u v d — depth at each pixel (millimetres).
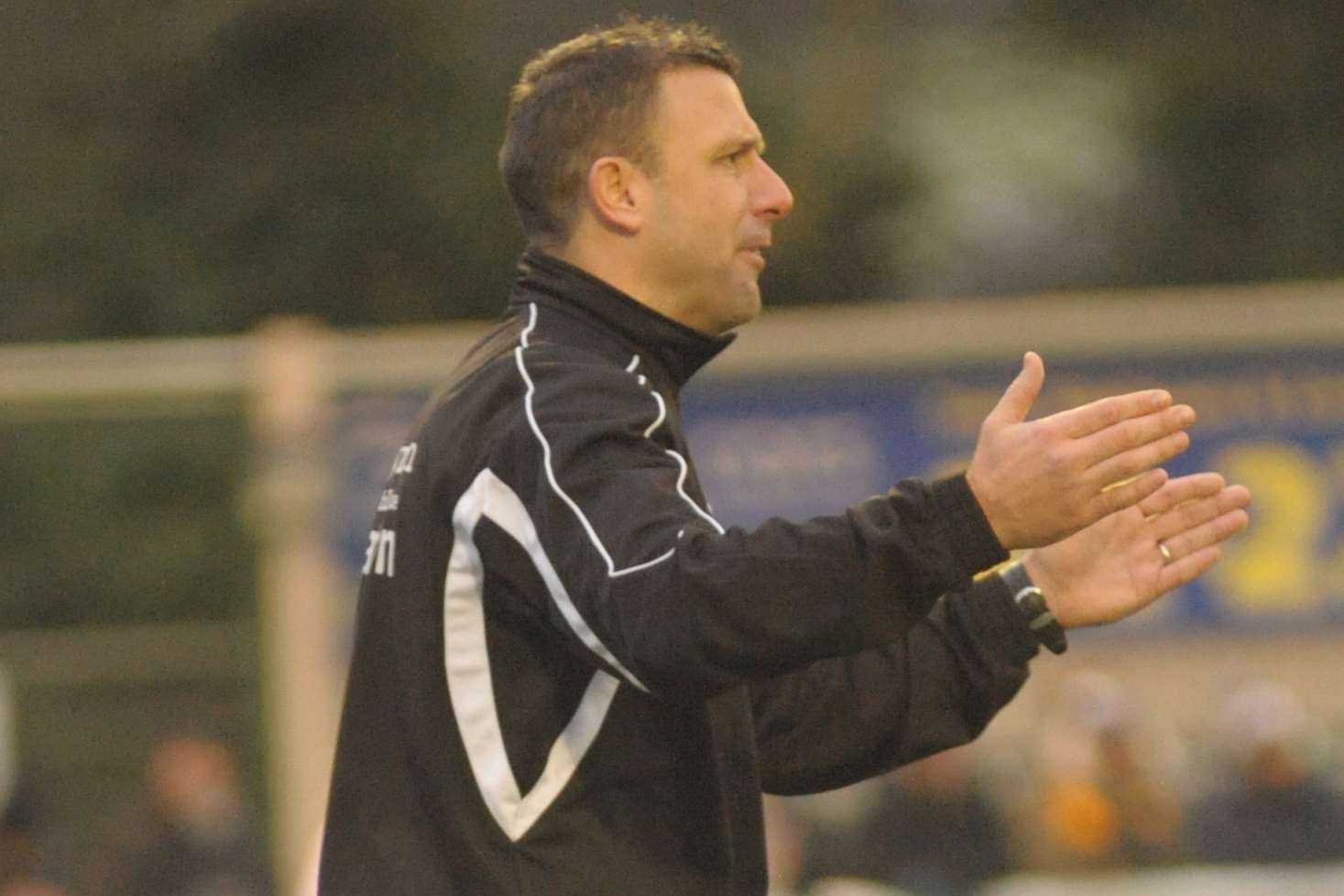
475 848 9305
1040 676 30562
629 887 9367
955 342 30172
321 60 51875
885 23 56719
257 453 29047
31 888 26984
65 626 30297
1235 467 30844
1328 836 29188
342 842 9594
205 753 28031
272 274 50375
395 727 9516
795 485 29922
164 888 27484
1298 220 56312
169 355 29609
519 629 9336
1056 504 8523
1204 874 28516
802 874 27516
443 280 50812
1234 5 58375
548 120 9984
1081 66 59156
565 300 9828
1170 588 10125
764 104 54250
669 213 9875
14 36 52062
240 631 29062
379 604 9602
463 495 9242
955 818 28047
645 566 8492
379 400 29266
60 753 28672
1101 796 28797
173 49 51750
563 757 9359
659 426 9117
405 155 51156
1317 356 30875
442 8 53094
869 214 54875
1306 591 30938
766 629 8352
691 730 9477
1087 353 30578
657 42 10055
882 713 10500
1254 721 29391
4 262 50219
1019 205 57688
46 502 30359
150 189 51094
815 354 30047
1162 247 57094
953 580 8523
